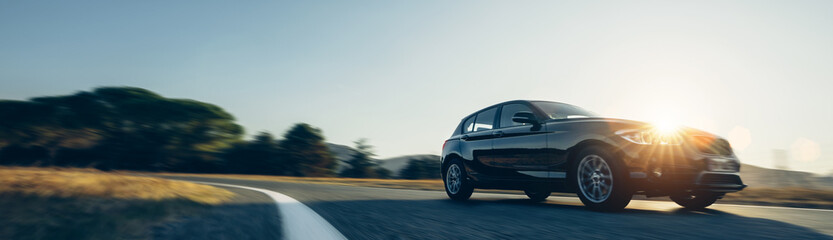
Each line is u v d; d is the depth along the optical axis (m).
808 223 3.64
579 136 5.14
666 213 4.52
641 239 2.86
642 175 4.54
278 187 9.41
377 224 3.53
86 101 41.88
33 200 3.87
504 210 4.73
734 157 4.88
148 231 2.81
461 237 2.95
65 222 2.94
